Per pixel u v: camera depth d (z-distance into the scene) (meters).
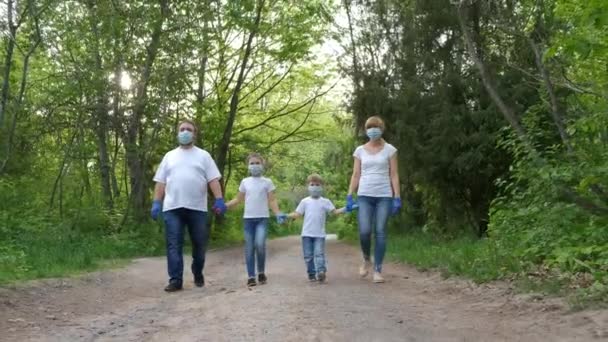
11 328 5.44
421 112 15.27
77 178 19.75
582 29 6.82
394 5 16.86
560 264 7.19
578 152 8.65
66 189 19.44
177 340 4.88
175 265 8.19
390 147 8.64
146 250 16.12
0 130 16.06
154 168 20.06
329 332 4.95
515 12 12.79
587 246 7.40
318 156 32.12
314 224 8.57
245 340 4.75
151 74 18.27
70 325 5.66
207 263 13.26
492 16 13.21
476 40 14.17
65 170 19.03
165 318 5.91
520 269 7.66
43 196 18.70
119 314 6.30
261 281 8.54
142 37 17.83
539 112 10.66
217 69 24.16
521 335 4.86
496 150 14.05
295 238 28.30
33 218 14.73
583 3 6.56
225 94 24.91
